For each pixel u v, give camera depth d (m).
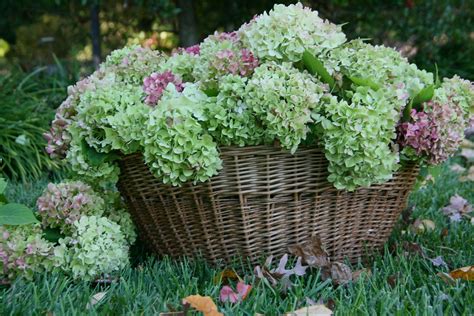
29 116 4.01
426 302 1.74
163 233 2.13
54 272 2.01
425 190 3.28
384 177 1.93
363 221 2.13
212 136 1.88
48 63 6.09
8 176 3.72
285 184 1.94
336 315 1.67
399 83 2.02
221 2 5.73
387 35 5.63
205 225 2.02
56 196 2.12
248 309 1.75
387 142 1.89
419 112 1.96
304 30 1.95
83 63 5.52
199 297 1.61
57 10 5.72
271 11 1.98
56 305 1.75
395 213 2.20
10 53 6.38
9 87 4.47
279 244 2.04
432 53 5.64
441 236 2.52
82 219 2.05
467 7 5.71
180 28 5.43
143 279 2.01
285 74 1.85
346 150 1.83
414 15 5.50
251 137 1.85
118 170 2.06
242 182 1.92
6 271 1.99
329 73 1.96
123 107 1.94
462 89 2.05
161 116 1.82
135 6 5.44
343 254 2.13
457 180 3.63
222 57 1.94
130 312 1.68
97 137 1.99
